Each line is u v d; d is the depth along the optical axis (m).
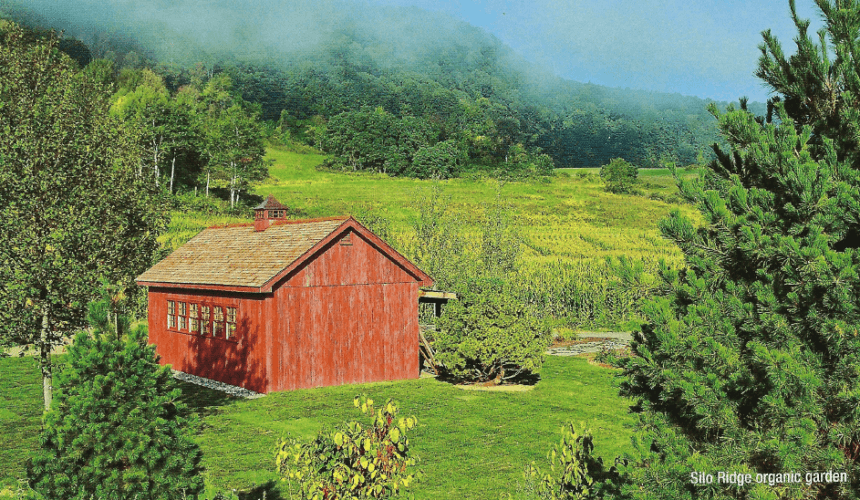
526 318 21.59
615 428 15.83
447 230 33.41
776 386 5.46
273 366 19.97
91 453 6.82
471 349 20.47
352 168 163.12
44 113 14.62
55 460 6.76
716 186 7.22
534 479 8.94
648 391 6.94
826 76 7.18
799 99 7.56
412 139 181.00
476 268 33.28
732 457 5.66
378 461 6.83
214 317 22.30
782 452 5.29
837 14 7.17
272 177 123.94
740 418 5.93
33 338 14.55
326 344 21.05
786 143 6.66
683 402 6.34
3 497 9.36
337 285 21.31
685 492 5.82
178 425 7.36
